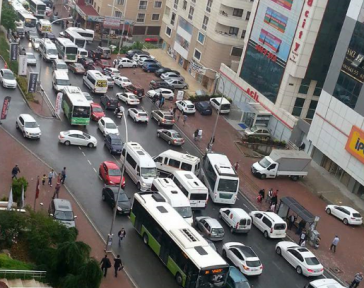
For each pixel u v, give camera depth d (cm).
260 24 8362
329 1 7244
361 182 6488
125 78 9056
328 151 7006
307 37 7444
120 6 12238
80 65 9425
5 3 11331
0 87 7900
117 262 4362
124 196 5419
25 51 9519
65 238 4141
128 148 6172
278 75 7994
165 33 11312
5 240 4047
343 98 6725
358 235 5978
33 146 6356
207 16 9638
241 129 8244
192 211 5694
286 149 7738
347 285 5056
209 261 4303
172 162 6247
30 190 5362
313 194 6706
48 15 12669
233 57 9462
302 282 4928
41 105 7638
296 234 5728
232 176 5962
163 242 4653
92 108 7525
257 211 5762
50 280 3781
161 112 7769
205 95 9050
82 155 6412
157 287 4394
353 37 6550
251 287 4672
